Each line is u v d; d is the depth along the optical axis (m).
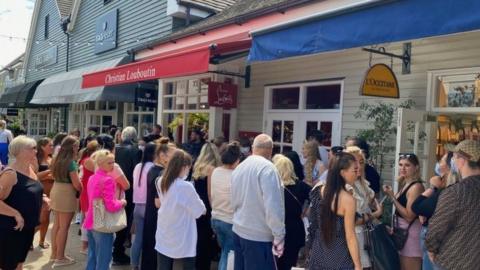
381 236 3.89
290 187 4.60
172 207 4.28
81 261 6.09
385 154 6.39
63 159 5.84
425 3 3.76
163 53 10.93
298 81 7.97
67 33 19.22
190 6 11.76
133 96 11.45
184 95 10.00
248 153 7.07
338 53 7.29
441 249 3.08
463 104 5.74
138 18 13.66
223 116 9.16
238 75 8.90
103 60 15.95
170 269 4.34
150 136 7.63
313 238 3.61
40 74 22.98
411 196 4.20
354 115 6.99
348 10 4.41
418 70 6.16
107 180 4.78
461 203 2.98
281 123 8.36
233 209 4.19
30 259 6.19
